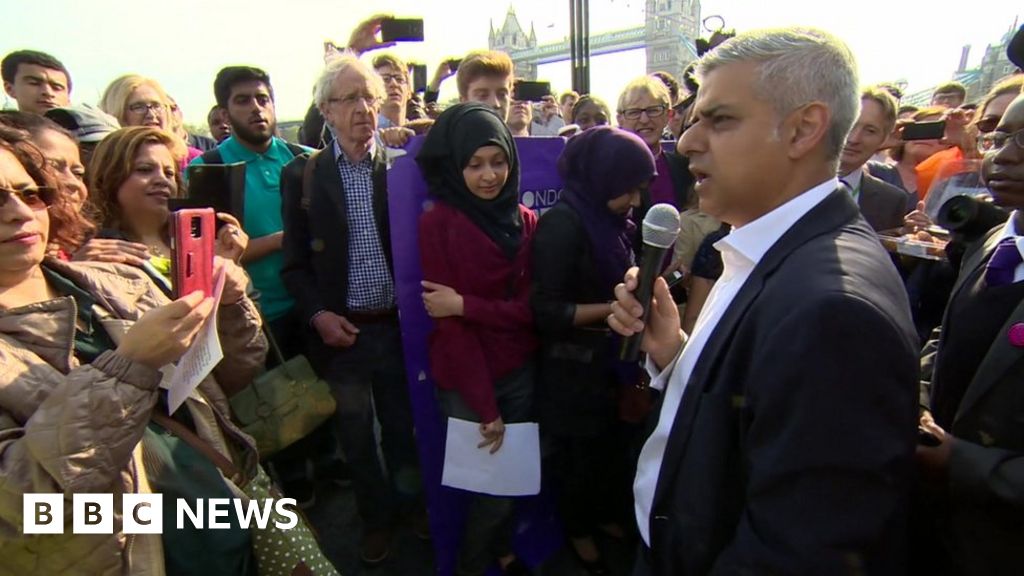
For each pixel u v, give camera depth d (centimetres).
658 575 114
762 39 100
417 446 245
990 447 109
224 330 170
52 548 109
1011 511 102
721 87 102
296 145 305
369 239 245
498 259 209
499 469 215
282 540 153
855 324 83
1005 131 126
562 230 206
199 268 121
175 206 174
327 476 320
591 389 218
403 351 237
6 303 117
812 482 84
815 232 101
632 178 204
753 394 92
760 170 102
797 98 97
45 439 101
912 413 87
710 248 231
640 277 146
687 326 239
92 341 127
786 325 88
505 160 206
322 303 245
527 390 222
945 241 215
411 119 478
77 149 172
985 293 124
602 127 213
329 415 215
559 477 245
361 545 267
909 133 379
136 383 108
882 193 285
